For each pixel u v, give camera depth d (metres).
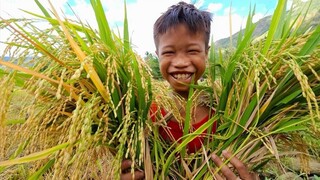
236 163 0.34
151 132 0.38
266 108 0.36
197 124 0.42
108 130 0.32
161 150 0.36
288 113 0.37
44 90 0.29
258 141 0.36
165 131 0.40
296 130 0.35
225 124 0.38
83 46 0.30
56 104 0.30
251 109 0.35
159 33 0.44
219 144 0.38
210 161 0.37
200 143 0.39
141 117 0.33
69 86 0.28
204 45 0.44
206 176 0.37
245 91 0.36
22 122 0.30
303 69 0.34
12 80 0.26
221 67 0.42
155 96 0.34
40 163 0.31
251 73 0.35
